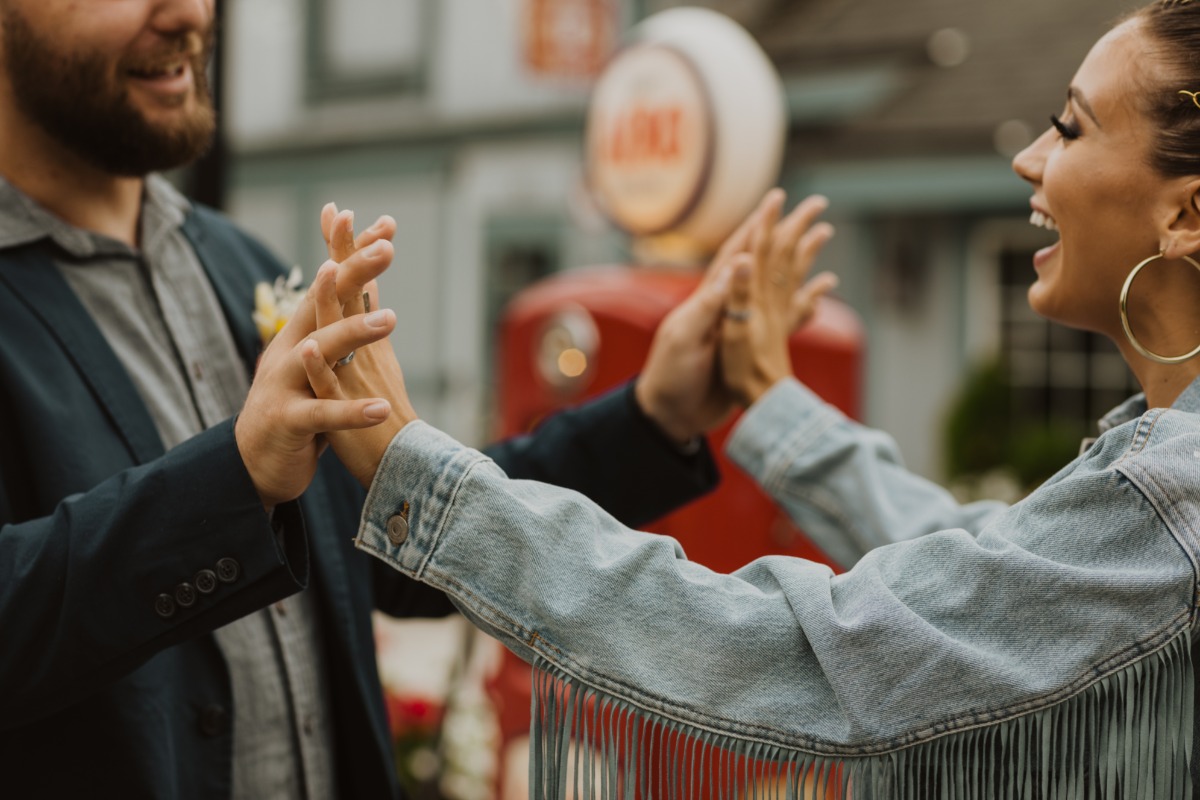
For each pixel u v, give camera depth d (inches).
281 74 426.6
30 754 51.8
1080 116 49.3
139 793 52.3
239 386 64.1
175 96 59.7
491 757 132.9
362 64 402.6
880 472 71.9
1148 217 48.1
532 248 358.6
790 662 44.2
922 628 42.5
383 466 47.2
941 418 286.8
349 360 47.3
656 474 70.1
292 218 428.5
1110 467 44.1
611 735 44.4
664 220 120.4
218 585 46.7
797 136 312.5
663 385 70.0
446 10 376.5
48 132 58.4
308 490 62.9
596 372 126.2
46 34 56.3
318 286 45.3
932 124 289.0
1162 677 42.4
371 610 65.9
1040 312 53.2
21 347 54.5
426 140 385.4
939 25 317.7
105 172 60.2
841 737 42.9
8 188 57.4
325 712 62.8
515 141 361.7
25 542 47.8
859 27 325.4
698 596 44.8
